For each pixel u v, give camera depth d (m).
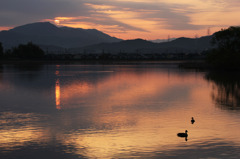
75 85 83.44
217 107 45.62
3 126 32.91
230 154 23.80
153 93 64.81
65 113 40.88
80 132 30.44
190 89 72.69
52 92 66.62
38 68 187.88
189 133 29.94
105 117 38.06
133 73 139.12
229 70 145.62
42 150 24.92
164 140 27.61
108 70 165.50
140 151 24.66
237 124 33.69
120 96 59.69
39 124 33.97
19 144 26.55
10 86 80.19
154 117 37.97
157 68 189.00
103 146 25.92
